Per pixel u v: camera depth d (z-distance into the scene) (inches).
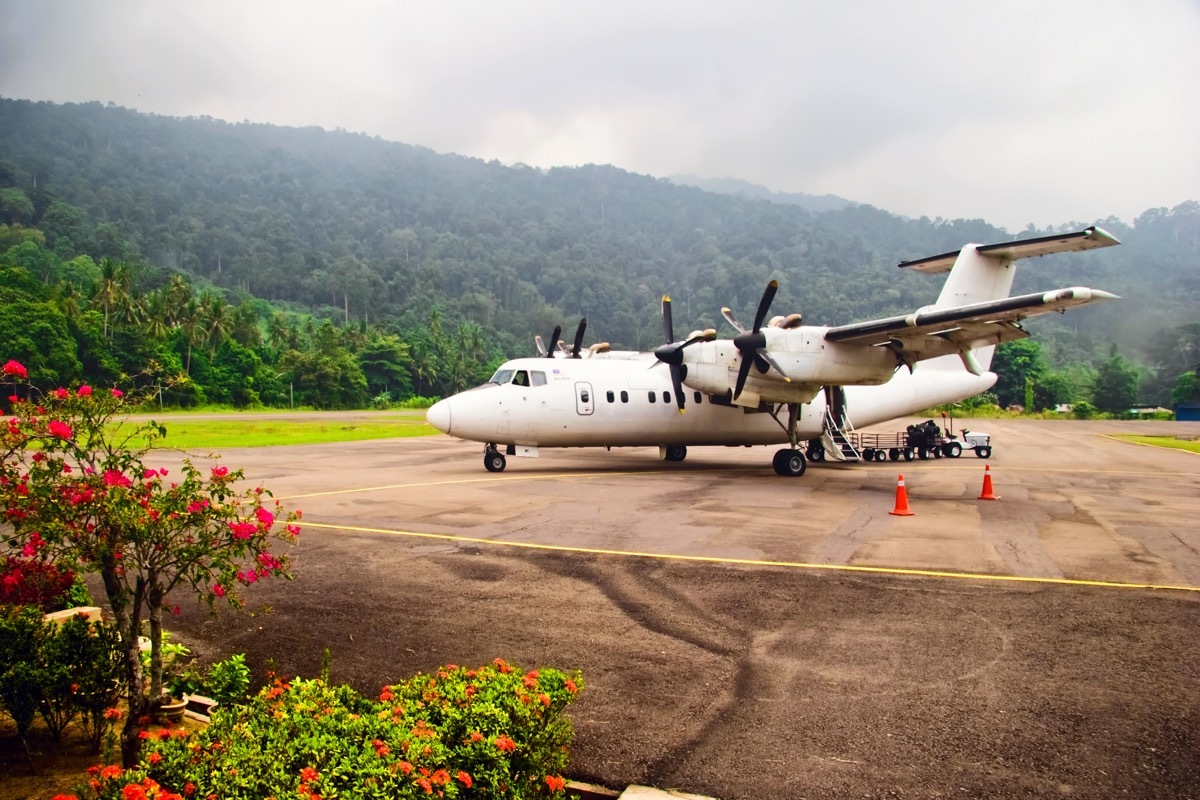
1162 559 443.2
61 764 202.2
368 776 144.4
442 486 749.9
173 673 239.5
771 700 245.8
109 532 196.9
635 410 900.0
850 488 764.0
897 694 250.8
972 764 205.6
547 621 325.1
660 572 408.2
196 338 3144.7
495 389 852.0
